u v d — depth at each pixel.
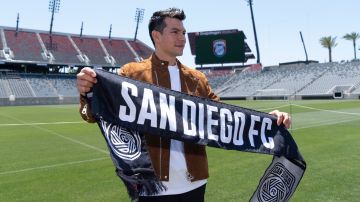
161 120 2.50
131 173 2.33
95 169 8.09
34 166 8.52
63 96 54.75
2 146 11.91
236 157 9.12
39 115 27.80
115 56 70.50
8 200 5.86
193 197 2.63
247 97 56.66
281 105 34.97
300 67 62.38
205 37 56.25
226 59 55.34
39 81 60.12
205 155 2.75
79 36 70.88
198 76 2.88
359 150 9.80
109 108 2.41
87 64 65.88
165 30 2.63
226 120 2.74
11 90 55.28
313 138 12.38
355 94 47.06
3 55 58.94
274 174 3.00
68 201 5.76
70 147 11.52
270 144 2.87
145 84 2.54
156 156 2.51
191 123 2.60
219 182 6.70
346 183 6.46
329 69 57.97
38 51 63.00
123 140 2.41
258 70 66.75
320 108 29.00
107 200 5.79
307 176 6.96
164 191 2.52
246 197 5.80
